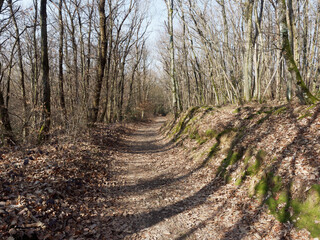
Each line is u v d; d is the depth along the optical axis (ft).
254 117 29.96
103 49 48.88
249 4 37.24
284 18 23.20
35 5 45.42
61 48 42.29
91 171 25.29
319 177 13.85
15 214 12.80
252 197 17.33
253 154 21.52
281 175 16.39
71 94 49.44
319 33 49.19
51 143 30.30
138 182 25.43
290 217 13.43
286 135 20.61
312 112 21.18
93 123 49.16
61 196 16.90
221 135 31.27
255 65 41.68
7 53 50.49
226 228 14.74
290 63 24.06
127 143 53.52
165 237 14.38
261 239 12.92
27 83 65.41
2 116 28.12
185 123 50.29
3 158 22.89
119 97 86.63
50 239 12.41
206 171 26.18
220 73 52.70
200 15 43.86
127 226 15.64
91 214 16.40
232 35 52.49
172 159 35.86
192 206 18.58
